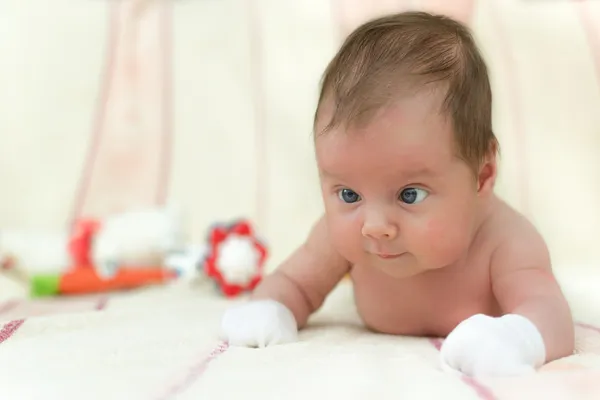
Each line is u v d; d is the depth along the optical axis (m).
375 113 0.78
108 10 2.00
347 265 0.99
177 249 1.56
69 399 0.62
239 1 1.96
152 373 0.69
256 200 1.76
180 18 1.97
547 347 0.75
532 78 1.71
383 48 0.83
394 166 0.78
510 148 1.65
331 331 0.96
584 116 1.66
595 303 1.13
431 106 0.79
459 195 0.81
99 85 1.92
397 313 0.94
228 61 1.90
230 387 0.63
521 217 0.92
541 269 0.87
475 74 0.84
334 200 0.83
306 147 1.78
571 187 1.62
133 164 1.83
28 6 2.00
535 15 1.78
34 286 1.41
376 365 0.71
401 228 0.81
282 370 0.69
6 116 1.90
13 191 1.84
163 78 1.90
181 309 1.14
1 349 0.82
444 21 0.90
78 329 0.95
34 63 1.94
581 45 1.72
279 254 1.68
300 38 1.88
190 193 1.79
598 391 0.61
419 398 0.60
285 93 1.83
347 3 1.88
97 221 1.61
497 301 0.90
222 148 1.82
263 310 0.88
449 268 0.90
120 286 1.47
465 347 0.70
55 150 1.87
